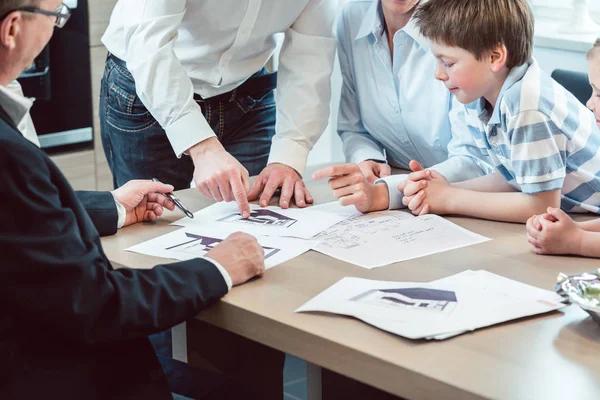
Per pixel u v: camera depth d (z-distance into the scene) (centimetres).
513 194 155
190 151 172
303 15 192
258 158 212
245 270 125
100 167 322
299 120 188
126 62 185
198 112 172
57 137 305
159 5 173
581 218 159
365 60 199
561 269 131
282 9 186
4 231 104
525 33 153
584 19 239
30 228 105
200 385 137
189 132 170
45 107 299
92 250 111
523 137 150
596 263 133
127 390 116
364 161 194
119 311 111
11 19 109
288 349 112
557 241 136
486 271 128
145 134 203
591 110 168
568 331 108
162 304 115
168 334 186
